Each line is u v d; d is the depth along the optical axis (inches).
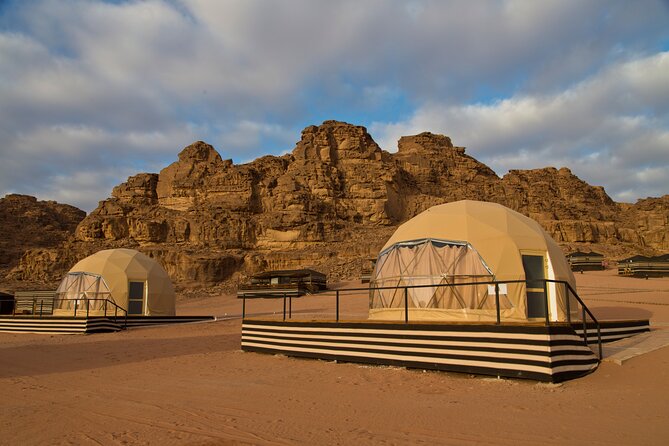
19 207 5954.7
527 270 688.4
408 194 4662.9
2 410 413.4
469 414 353.1
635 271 2244.1
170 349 837.2
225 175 4266.7
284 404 406.0
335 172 4286.4
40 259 3767.2
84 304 1299.2
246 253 3565.5
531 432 305.4
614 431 300.2
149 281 1366.9
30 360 731.4
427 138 5718.5
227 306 2207.2
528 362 456.1
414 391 442.9
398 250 776.3
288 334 711.7
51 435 334.6
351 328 621.9
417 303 720.3
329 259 3408.0
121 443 311.7
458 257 706.8
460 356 506.0
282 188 4077.3
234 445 299.9
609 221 4724.4
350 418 354.0
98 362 705.0
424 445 288.0
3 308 1857.8
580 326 582.6
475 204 792.3
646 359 492.7
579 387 426.6
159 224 3929.6
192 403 419.5
